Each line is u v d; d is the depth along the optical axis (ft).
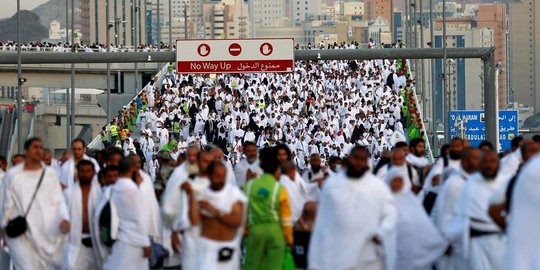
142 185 85.56
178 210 76.59
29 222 84.53
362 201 71.61
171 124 287.48
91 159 97.50
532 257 57.98
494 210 69.72
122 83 384.68
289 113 284.61
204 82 318.86
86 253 86.33
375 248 72.54
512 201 59.57
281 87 313.32
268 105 295.48
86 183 86.43
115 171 85.05
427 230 78.02
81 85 371.56
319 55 199.72
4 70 358.43
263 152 90.79
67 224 84.48
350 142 271.90
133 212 83.41
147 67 380.99
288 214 79.25
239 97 298.97
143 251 83.92
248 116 285.23
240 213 73.67
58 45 389.19
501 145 256.52
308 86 314.76
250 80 319.68
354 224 71.61
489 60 197.67
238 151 262.67
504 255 74.33
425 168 95.91
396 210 72.64
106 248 84.48
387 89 306.76
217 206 73.26
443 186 80.59
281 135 268.41
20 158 102.32
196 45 199.00
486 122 199.72
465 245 75.41
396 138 112.78
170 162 103.81
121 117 291.79
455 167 90.84
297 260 87.20
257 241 79.30
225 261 73.67
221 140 281.13
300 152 261.24
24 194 84.64
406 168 90.79
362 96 299.58
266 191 79.00
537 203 57.67
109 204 83.41
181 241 77.30
